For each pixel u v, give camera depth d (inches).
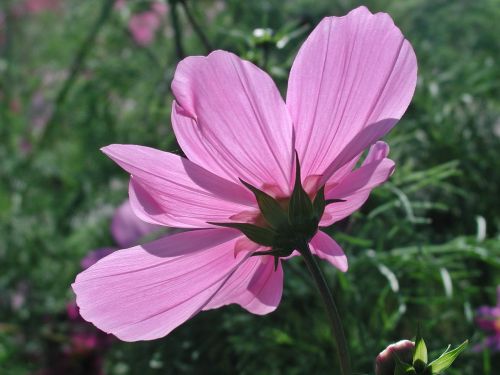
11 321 23.4
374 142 6.5
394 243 16.9
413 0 23.6
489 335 16.2
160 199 6.8
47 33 35.9
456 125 19.3
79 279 6.4
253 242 6.9
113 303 6.5
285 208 6.8
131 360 18.3
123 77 24.9
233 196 6.8
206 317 17.3
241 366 16.8
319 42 6.4
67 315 20.7
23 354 21.1
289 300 16.0
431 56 21.0
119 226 18.7
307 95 6.5
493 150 19.3
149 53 25.0
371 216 14.3
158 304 6.6
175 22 16.3
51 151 28.2
